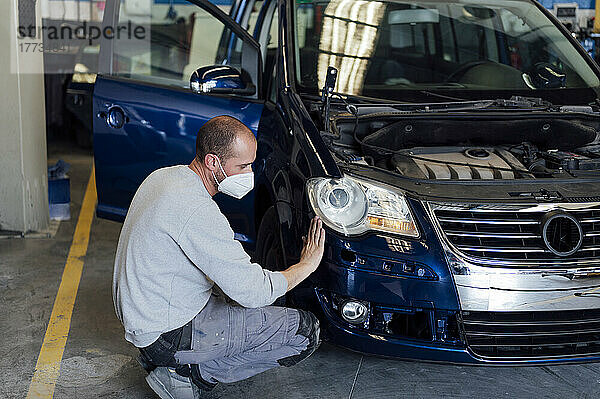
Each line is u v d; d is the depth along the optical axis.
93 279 3.95
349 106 3.12
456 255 2.54
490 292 2.54
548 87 3.58
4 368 2.95
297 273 2.47
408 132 3.02
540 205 2.59
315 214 2.65
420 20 3.82
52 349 3.12
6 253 4.34
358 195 2.62
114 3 3.74
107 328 3.34
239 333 2.45
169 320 2.33
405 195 2.61
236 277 2.27
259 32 4.04
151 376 2.45
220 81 3.31
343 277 2.60
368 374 2.92
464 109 3.13
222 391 2.77
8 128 4.53
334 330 2.66
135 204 2.36
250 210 3.42
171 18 3.79
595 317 2.67
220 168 2.31
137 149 3.65
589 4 6.32
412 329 2.65
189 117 3.49
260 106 3.39
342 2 3.75
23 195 4.64
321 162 2.74
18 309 3.52
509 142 3.15
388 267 2.56
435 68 3.74
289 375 2.91
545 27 3.87
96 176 3.82
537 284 2.55
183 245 2.25
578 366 3.00
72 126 7.68
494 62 3.79
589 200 2.62
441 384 2.84
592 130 3.13
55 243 4.56
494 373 2.93
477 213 2.58
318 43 3.56
